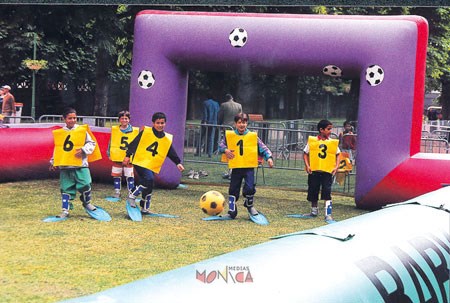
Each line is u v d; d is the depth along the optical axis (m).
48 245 7.58
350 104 23.81
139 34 12.28
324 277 2.88
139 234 8.39
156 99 12.16
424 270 3.51
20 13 15.95
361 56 10.97
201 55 11.90
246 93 35.81
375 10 22.81
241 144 9.62
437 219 4.07
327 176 10.01
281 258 2.93
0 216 9.15
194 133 17.20
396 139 10.80
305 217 10.27
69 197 9.13
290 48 11.34
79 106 32.47
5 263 6.74
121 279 6.29
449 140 22.16
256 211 9.77
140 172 9.62
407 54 10.77
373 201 11.12
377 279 3.13
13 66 26.89
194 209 10.48
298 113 35.81
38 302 5.52
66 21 16.22
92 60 30.41
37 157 12.48
